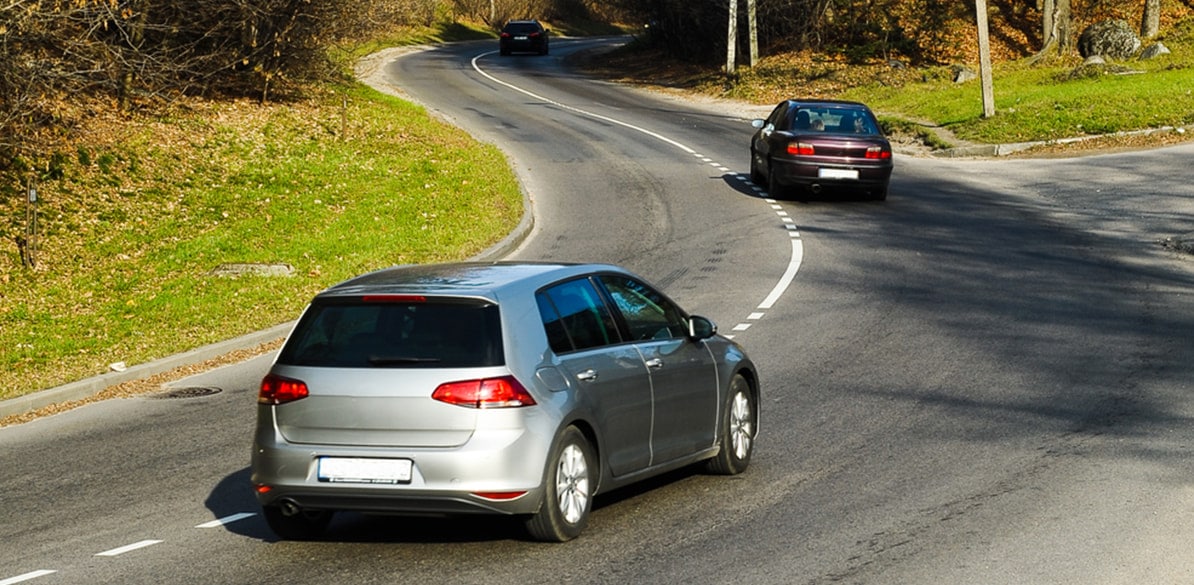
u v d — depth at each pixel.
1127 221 25.45
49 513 10.02
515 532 8.94
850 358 15.26
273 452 8.37
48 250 22.11
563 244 24.53
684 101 53.47
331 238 23.53
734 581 7.68
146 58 30.34
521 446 8.15
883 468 10.54
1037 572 7.73
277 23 36.62
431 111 44.75
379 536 9.03
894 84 51.59
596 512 9.48
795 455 11.11
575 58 76.56
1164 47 51.94
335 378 8.30
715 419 10.28
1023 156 35.22
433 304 8.44
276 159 30.38
